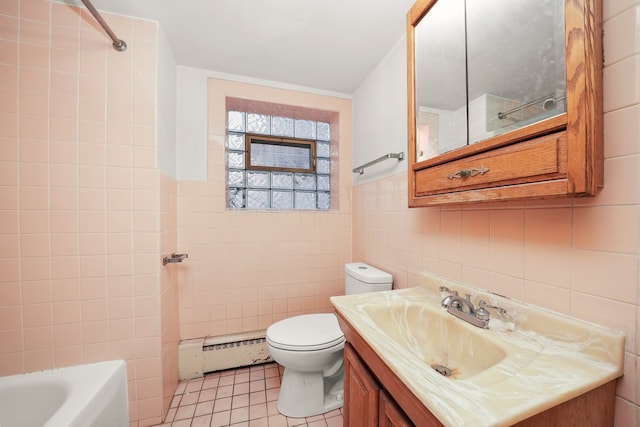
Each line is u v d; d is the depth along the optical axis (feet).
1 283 3.49
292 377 4.14
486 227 2.73
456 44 2.83
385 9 3.72
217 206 5.37
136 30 3.91
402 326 2.91
